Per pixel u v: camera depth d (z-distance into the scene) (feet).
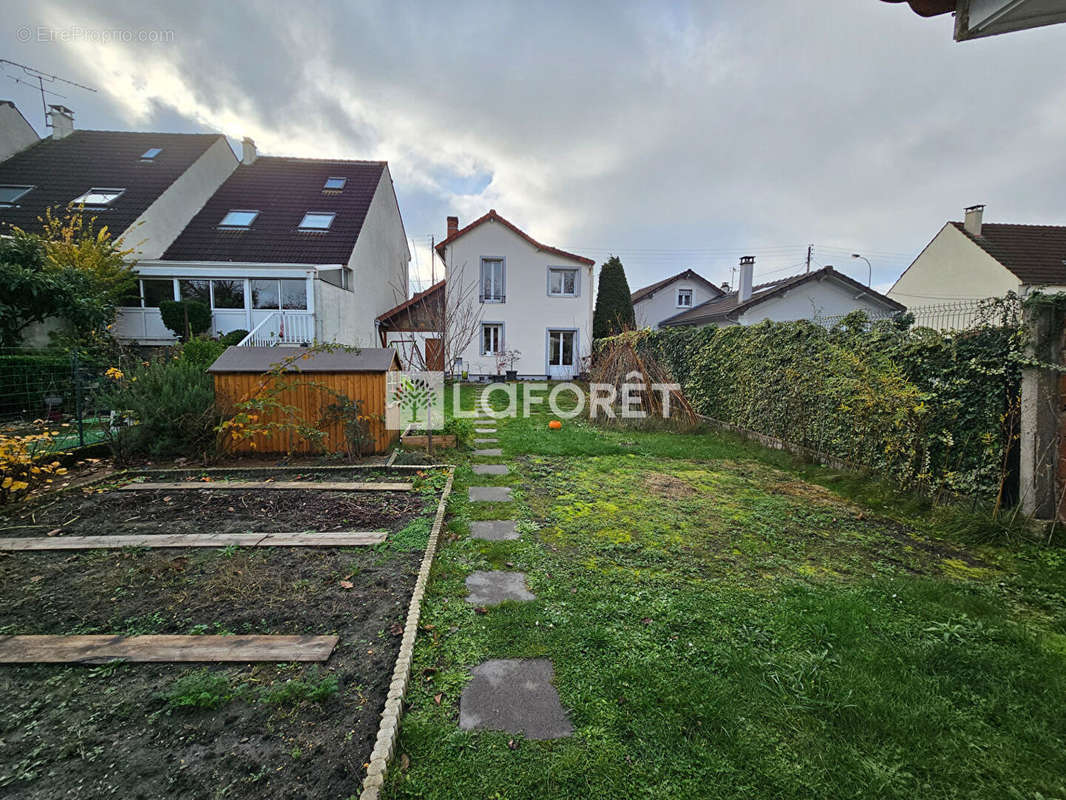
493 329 61.82
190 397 19.24
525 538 12.25
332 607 8.70
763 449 23.22
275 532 12.07
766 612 8.73
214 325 43.91
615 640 7.82
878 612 8.83
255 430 18.75
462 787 5.18
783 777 5.32
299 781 5.18
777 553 11.62
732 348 27.76
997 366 13.24
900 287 67.31
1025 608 9.28
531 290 61.67
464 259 60.49
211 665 7.04
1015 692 6.73
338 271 48.37
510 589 9.61
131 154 51.57
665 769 5.44
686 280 94.43
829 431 19.83
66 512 13.29
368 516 13.30
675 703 6.40
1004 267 52.19
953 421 14.43
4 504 13.61
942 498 14.66
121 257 38.40
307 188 56.24
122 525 12.41
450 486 16.38
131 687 6.57
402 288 74.13
